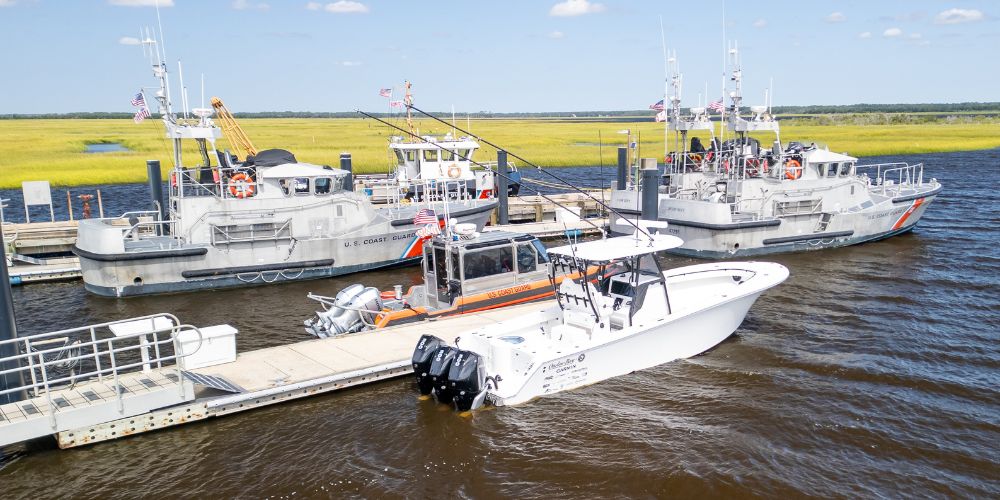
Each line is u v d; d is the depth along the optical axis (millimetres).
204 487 9266
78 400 10281
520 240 16047
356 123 173000
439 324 14461
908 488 8992
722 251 22922
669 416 11062
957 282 19438
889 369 12945
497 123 175750
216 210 20297
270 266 20719
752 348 14211
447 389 11164
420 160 29484
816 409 11289
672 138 92250
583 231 29156
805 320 16203
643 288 12914
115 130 125750
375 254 22469
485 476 9398
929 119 167000
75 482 9406
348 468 9641
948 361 13383
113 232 19344
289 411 11328
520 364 11500
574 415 11094
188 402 10828
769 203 23734
